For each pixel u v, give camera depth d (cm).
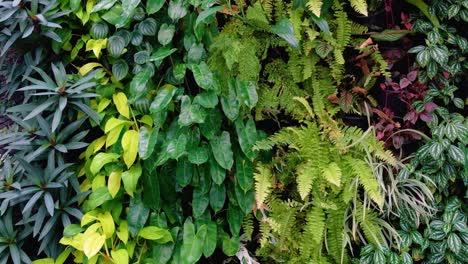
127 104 194
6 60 225
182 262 184
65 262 206
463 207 214
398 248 204
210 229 196
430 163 205
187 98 180
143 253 195
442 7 200
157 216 195
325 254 207
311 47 188
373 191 183
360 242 213
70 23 205
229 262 216
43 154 193
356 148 195
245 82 188
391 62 208
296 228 206
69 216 199
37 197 180
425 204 203
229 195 200
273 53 200
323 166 188
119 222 194
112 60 200
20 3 191
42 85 185
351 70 206
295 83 199
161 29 185
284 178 201
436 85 209
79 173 204
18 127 218
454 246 200
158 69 196
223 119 197
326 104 201
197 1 177
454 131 198
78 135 194
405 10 206
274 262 212
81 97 188
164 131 192
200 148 185
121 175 189
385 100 210
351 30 195
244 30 187
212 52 186
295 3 180
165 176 194
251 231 204
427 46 199
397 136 207
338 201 197
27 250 206
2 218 192
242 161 195
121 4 196
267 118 209
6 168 192
